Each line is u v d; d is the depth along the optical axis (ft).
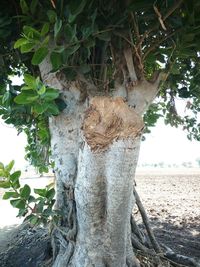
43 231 15.01
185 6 8.80
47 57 9.66
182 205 26.43
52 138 10.54
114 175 7.89
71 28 7.59
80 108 9.91
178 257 12.11
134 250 11.63
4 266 13.05
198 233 17.90
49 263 11.69
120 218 8.54
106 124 7.75
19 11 9.68
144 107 9.64
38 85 7.68
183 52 9.39
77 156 9.89
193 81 13.06
